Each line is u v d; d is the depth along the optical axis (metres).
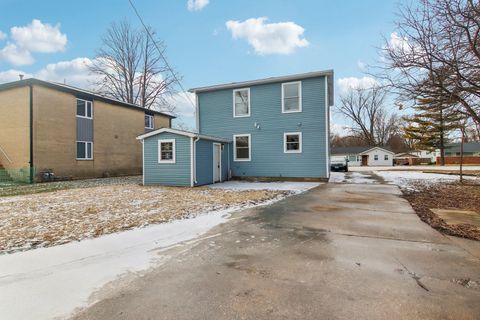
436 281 2.85
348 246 3.99
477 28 5.20
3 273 3.21
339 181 13.89
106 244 4.23
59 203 7.68
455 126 11.91
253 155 15.30
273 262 3.43
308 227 5.05
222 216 6.04
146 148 13.07
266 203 7.56
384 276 2.98
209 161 13.55
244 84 15.27
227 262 3.46
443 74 5.61
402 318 2.20
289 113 14.52
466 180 13.71
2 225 5.30
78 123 16.28
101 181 15.08
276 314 2.29
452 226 5.00
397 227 4.98
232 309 2.38
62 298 2.62
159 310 2.38
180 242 4.31
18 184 13.06
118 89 28.95
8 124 14.23
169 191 10.45
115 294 2.68
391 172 22.00
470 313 2.26
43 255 3.77
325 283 2.83
